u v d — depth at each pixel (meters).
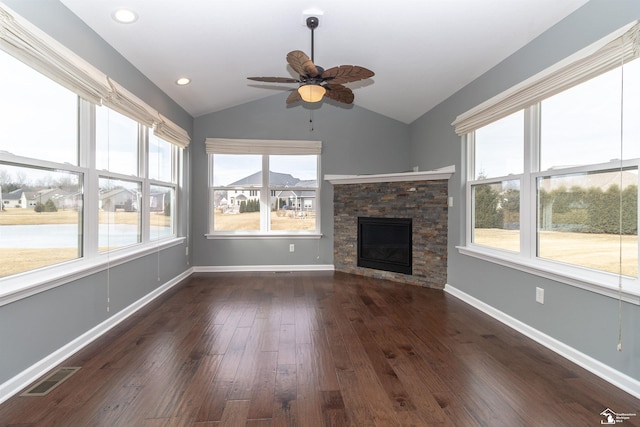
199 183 5.09
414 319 3.08
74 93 2.41
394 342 2.57
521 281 2.78
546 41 2.52
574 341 2.26
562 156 2.46
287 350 2.43
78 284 2.43
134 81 3.29
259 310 3.32
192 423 1.62
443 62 3.33
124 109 2.91
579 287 2.21
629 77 1.94
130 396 1.84
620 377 1.95
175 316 3.13
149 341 2.57
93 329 2.61
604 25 2.05
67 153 2.40
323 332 2.76
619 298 1.93
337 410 1.73
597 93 2.18
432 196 4.20
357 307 3.43
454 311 3.31
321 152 5.25
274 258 5.23
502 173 3.17
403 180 4.47
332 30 2.92
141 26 2.67
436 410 1.73
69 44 2.33
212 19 2.69
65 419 1.64
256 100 5.13
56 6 2.20
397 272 4.55
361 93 4.61
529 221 2.77
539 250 2.69
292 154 5.19
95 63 2.65
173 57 3.25
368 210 4.85
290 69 3.84
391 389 1.93
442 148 4.27
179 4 2.44
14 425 1.59
